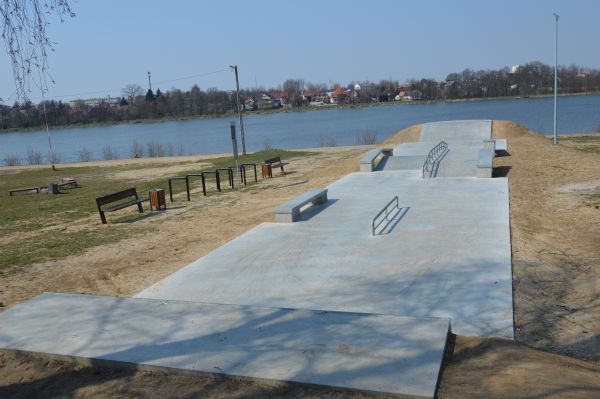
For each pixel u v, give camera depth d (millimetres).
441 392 4410
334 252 10398
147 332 5879
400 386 4445
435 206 13961
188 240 12750
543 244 10492
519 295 7883
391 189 17016
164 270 10281
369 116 113875
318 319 5957
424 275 8750
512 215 12695
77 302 6941
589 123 62688
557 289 8125
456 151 23703
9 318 6531
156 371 5090
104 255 11734
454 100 155250
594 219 12273
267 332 5691
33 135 132625
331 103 180625
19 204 22297
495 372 4816
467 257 9555
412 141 33312
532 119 72875
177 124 131875
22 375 5242
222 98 150250
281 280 9000
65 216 17750
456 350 5418
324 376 4684
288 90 186000
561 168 20062
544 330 6773
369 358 4969
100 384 4953
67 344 5703
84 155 57844
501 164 21422
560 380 4602
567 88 142375
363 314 6047
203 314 6305
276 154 37219
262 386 4691
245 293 8477
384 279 8695
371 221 12758
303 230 12312
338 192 17141
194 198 19734
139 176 31406
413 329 5574
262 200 18062
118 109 138000
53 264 11180
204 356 5215
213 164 34719
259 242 11523
